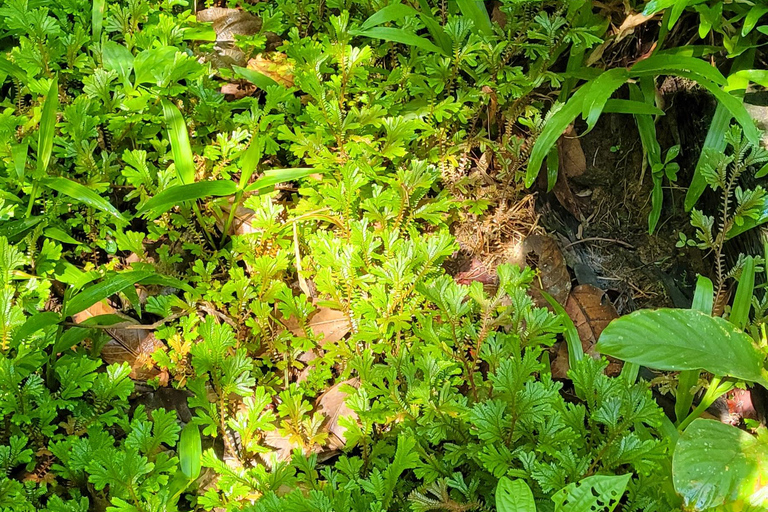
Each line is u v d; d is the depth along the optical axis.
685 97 2.63
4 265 2.10
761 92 2.48
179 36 2.68
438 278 2.02
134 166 2.36
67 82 2.76
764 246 2.24
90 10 2.94
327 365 2.17
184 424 2.12
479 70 2.68
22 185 2.33
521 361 1.78
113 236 2.47
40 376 2.02
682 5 2.24
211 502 1.77
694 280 2.65
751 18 2.33
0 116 2.39
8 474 1.87
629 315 1.91
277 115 2.58
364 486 1.67
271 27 2.90
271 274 2.25
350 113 2.50
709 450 1.68
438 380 1.94
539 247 2.63
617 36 2.71
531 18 2.73
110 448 1.68
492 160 2.84
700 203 2.63
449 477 1.79
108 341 2.22
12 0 2.57
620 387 1.78
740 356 1.88
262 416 1.93
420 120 2.54
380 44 2.93
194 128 2.66
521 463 1.79
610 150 2.79
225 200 2.47
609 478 1.34
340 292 2.21
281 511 1.60
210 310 2.30
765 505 1.61
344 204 2.34
